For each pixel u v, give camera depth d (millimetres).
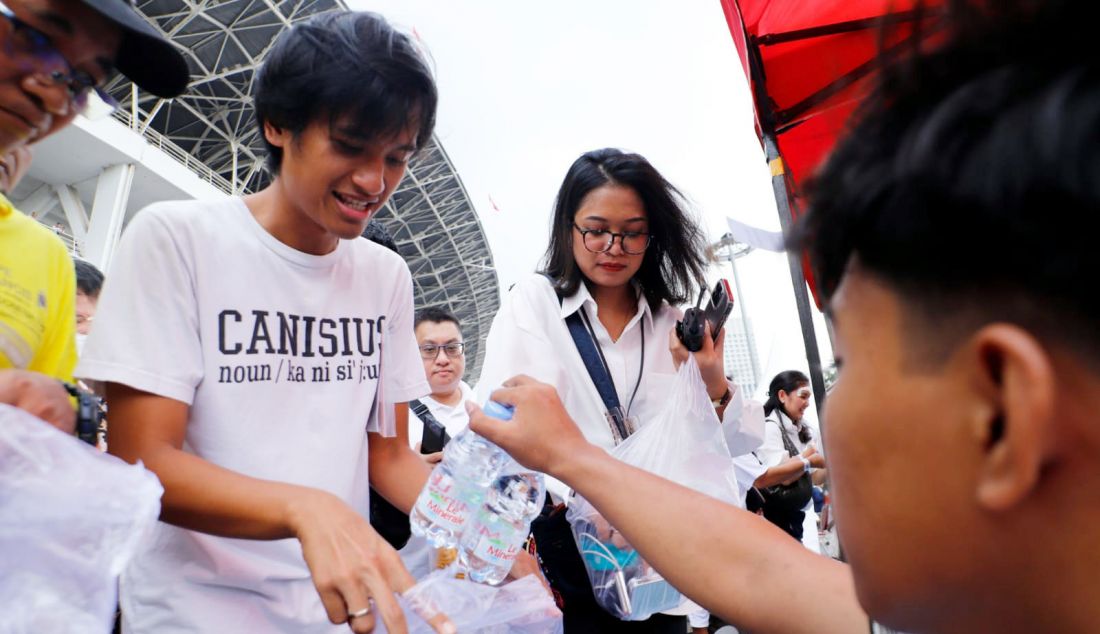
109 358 1003
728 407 1604
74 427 778
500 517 1143
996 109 292
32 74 898
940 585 359
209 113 19594
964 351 314
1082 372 279
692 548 755
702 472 1355
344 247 1311
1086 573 311
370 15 1090
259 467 1132
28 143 981
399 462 1398
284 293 1193
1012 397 289
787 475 3236
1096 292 267
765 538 759
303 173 1069
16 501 616
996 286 297
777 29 2504
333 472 1199
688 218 1732
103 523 650
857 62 2486
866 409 357
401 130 1074
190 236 1109
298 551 1185
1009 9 312
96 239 12367
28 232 1062
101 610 634
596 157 1657
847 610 692
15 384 718
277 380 1172
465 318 38844
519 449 848
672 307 1801
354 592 823
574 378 1626
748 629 730
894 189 322
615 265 1619
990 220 281
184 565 1106
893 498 354
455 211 28391
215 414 1119
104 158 12617
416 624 931
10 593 594
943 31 338
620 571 1309
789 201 2623
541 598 1061
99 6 895
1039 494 309
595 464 819
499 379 1559
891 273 335
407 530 1812
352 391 1268
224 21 16875
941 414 327
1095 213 257
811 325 2125
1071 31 289
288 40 1053
